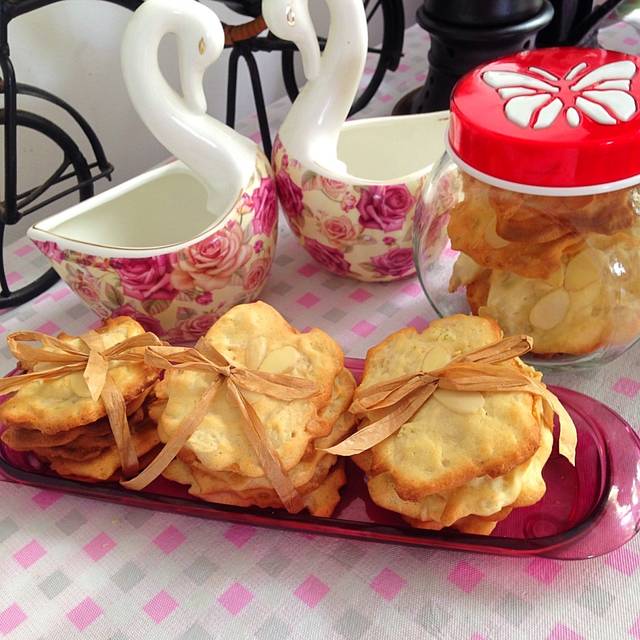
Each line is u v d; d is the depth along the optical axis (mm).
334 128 541
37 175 846
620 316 452
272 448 392
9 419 427
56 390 438
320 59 520
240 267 530
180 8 474
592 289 441
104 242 562
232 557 426
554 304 447
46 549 438
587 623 382
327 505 420
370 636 385
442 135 592
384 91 860
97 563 429
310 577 413
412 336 445
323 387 420
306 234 572
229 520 424
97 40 838
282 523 413
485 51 696
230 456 396
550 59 441
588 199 407
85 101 861
